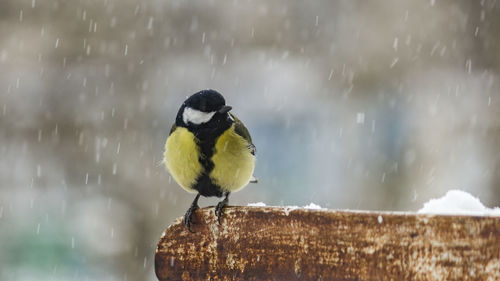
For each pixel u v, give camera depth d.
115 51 15.09
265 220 3.73
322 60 16.66
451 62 15.24
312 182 16.56
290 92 17.30
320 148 16.92
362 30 16.17
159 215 14.08
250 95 17.38
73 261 13.84
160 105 15.20
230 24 16.53
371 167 15.95
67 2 14.96
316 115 17.41
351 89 16.39
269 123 17.66
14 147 14.55
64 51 14.91
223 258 3.84
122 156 14.30
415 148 15.33
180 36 15.80
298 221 3.63
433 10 15.38
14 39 14.80
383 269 3.37
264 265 3.71
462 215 3.22
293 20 16.81
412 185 15.12
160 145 14.70
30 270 13.51
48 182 14.46
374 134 16.16
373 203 15.56
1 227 14.19
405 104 15.77
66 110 14.70
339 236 3.50
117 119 14.63
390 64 15.81
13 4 14.82
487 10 14.86
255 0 16.53
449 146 14.72
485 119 14.55
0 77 14.68
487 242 3.16
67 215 14.31
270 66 16.95
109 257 13.89
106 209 14.05
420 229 3.30
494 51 14.78
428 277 3.26
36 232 14.10
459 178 14.39
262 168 17.19
